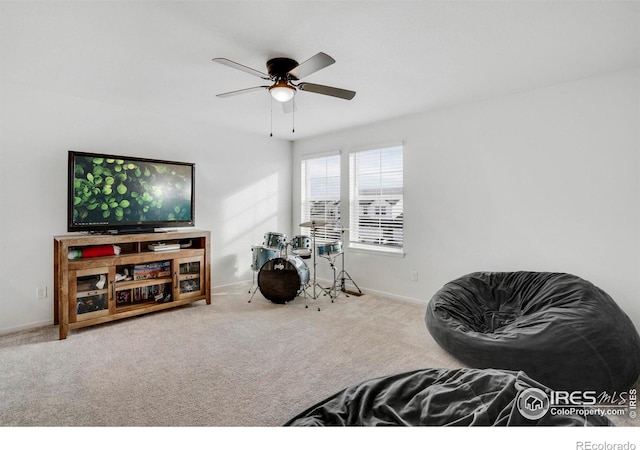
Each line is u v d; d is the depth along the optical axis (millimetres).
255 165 5031
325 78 2838
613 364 1880
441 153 3732
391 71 2693
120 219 3439
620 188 2705
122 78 2861
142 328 3137
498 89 3107
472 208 3527
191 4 1804
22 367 2355
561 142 2973
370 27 2035
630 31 2068
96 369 2334
